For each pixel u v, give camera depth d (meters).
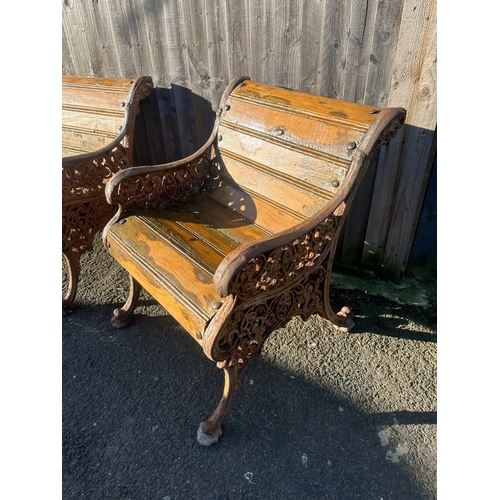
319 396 1.82
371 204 2.30
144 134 3.07
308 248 1.52
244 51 2.28
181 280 1.51
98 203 2.37
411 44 1.81
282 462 1.57
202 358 2.04
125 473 1.56
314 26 2.00
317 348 2.06
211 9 2.26
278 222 1.83
